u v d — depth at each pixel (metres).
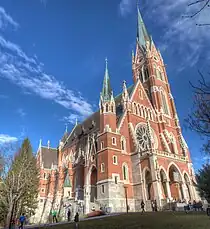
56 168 85.50
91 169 63.62
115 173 55.09
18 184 45.47
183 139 74.88
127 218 31.78
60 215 63.06
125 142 61.69
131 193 55.34
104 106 64.06
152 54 88.56
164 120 74.25
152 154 54.69
